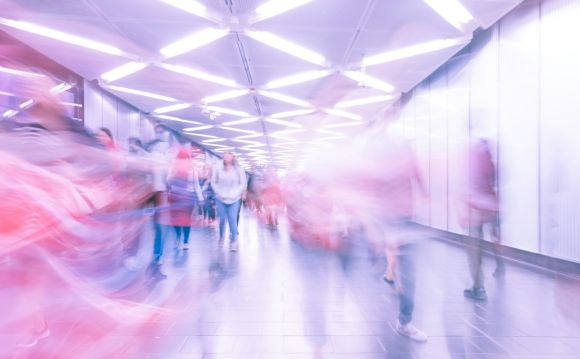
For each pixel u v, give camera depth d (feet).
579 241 14.25
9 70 11.99
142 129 41.60
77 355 7.27
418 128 30.30
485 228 13.88
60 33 20.31
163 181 15.92
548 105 16.15
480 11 17.63
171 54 23.12
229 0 16.49
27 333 7.63
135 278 13.10
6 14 18.28
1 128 6.77
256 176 36.55
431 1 16.43
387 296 11.29
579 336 8.35
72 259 10.27
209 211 31.55
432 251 20.22
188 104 37.63
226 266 15.52
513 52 18.52
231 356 7.33
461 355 7.43
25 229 7.14
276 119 45.60
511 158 18.54
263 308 10.18
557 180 15.38
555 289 12.14
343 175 8.72
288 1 16.46
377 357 7.32
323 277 13.61
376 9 17.10
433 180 27.43
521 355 7.43
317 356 7.34
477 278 11.22
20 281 7.50
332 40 20.54
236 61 24.20
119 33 20.25
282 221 37.96
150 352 7.46
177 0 16.62
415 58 23.18
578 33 14.64
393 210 8.34
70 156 8.30
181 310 9.95
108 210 12.21
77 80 29.01
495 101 20.08
